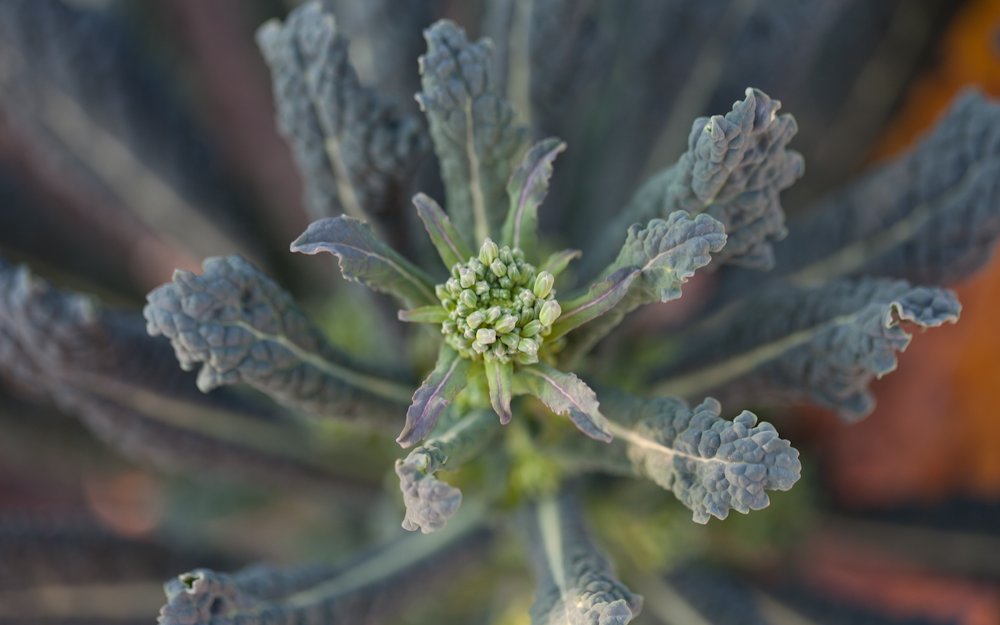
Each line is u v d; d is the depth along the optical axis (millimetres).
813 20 664
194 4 780
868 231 594
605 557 514
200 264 733
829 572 938
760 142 475
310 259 807
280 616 514
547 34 575
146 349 583
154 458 630
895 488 889
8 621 658
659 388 584
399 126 531
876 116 807
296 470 667
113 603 681
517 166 491
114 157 680
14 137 762
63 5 648
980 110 558
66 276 756
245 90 787
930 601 938
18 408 780
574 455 530
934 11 792
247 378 496
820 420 889
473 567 654
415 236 574
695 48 674
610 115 709
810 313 538
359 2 621
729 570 803
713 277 871
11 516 684
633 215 507
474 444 480
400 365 550
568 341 492
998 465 909
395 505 690
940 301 493
